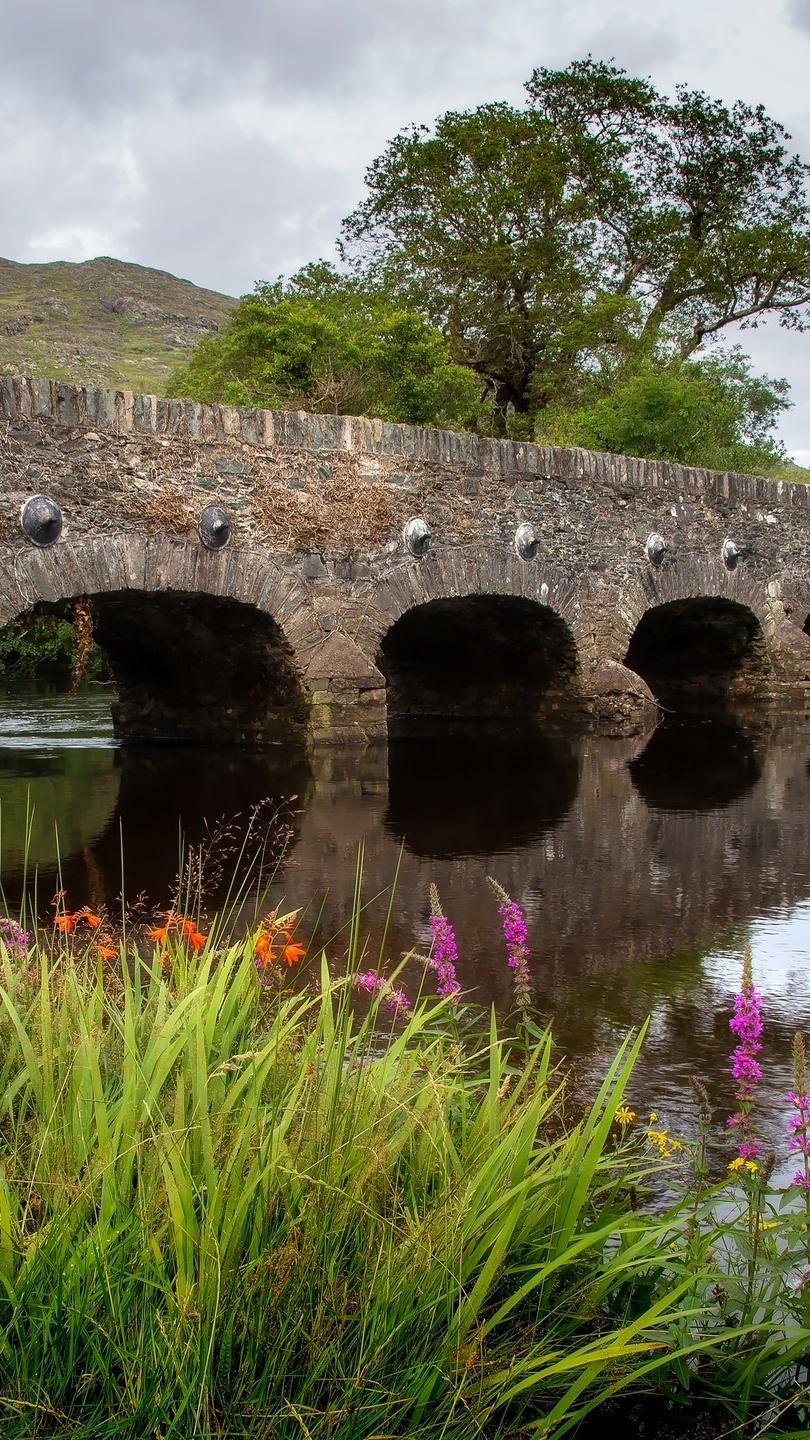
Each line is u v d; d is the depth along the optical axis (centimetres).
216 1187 204
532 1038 471
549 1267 210
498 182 2625
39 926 614
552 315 2716
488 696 1928
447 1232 214
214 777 1233
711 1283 269
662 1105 407
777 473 3073
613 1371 225
